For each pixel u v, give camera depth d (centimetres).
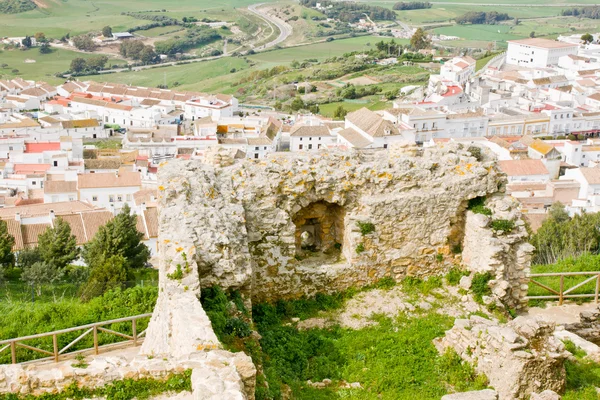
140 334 2500
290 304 2325
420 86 18650
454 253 2538
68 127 15625
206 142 13438
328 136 13475
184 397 1370
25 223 6825
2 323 2767
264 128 13950
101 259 4594
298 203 2388
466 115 13962
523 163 10694
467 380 1981
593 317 2441
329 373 1998
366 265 2427
